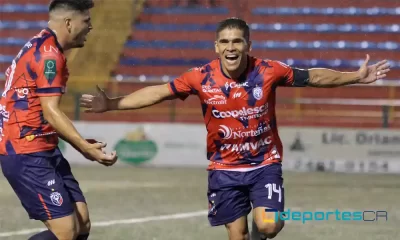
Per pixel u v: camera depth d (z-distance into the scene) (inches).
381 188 1189.7
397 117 1649.9
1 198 1046.4
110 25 2028.8
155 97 565.0
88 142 509.0
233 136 549.0
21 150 499.8
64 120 488.7
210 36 2004.2
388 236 783.7
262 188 551.2
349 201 1040.8
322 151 1439.5
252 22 2012.8
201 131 1477.6
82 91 1768.0
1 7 2130.9
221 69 542.3
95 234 780.6
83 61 1930.4
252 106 540.4
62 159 536.4
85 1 515.8
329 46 1948.8
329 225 847.1
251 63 542.9
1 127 507.5
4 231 792.9
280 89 1781.5
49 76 489.4
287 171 1430.9
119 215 907.4
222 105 542.3
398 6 2011.6
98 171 1393.9
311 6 2025.1
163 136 1487.5
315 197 1076.5
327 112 1659.7
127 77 1909.4
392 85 1659.7
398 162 1419.8
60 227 502.3
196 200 1040.8
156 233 791.1
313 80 558.9
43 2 2148.1
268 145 558.3
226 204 566.3
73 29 512.4
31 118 498.9
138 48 1980.8
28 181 501.0
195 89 550.9
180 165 1481.3
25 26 2098.9
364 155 1428.4
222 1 2053.4
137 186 1185.4
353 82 571.2
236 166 558.9
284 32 1983.3
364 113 1647.4
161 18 2046.0
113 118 1723.7
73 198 538.0
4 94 509.0
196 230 811.4
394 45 1942.7
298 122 1692.9
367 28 1982.0
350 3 2021.4
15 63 504.1
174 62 1948.8
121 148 1494.8
